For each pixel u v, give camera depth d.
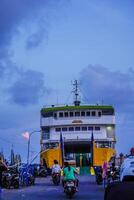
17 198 20.58
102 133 45.47
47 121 46.22
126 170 13.56
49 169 43.84
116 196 5.41
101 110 45.94
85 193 23.45
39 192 24.03
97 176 30.69
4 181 26.25
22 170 30.09
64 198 20.77
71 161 43.53
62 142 44.38
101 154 43.38
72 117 45.66
